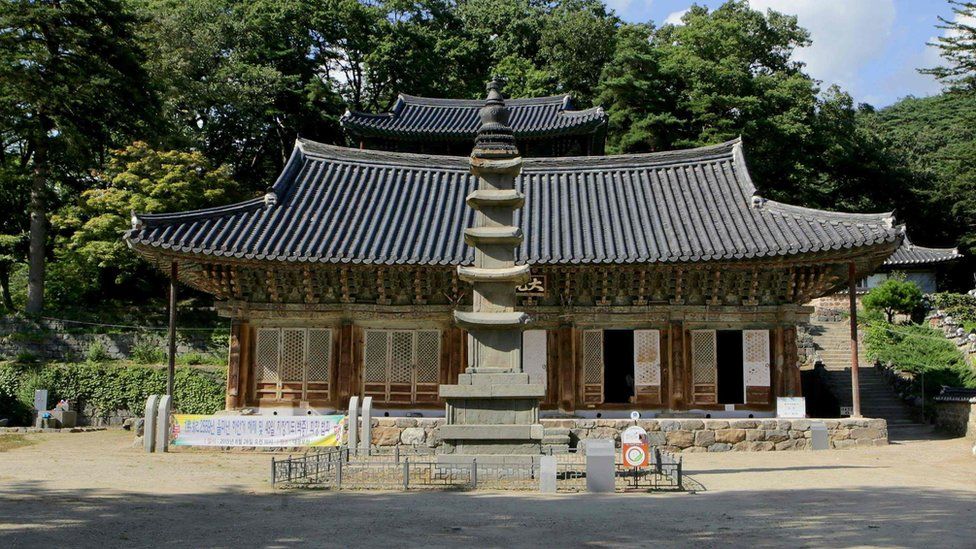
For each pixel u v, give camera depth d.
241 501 15.70
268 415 27.53
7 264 50.03
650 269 29.12
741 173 33.00
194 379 41.03
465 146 48.50
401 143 48.25
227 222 29.62
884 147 71.56
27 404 40.31
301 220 30.64
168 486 17.80
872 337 46.97
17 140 48.00
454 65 75.12
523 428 19.44
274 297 30.73
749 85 61.53
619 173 34.94
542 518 13.59
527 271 20.00
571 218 31.70
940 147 80.06
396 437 27.72
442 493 16.97
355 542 11.52
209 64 59.75
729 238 28.86
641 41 62.56
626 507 14.85
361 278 30.27
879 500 15.67
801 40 70.69
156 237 27.45
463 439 19.55
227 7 64.88
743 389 30.03
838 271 29.92
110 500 15.46
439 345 31.17
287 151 67.31
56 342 44.28
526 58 78.44
